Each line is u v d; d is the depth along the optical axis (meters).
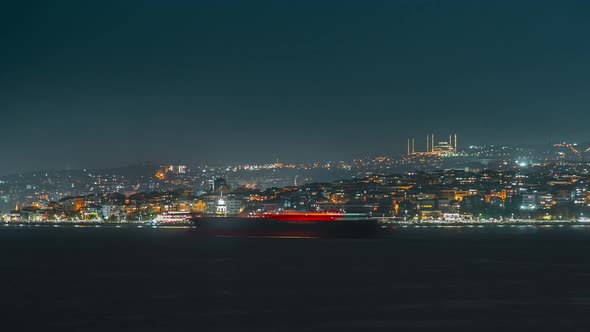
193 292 113.88
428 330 84.81
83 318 92.12
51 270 149.38
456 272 142.75
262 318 91.69
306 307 99.56
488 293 112.56
